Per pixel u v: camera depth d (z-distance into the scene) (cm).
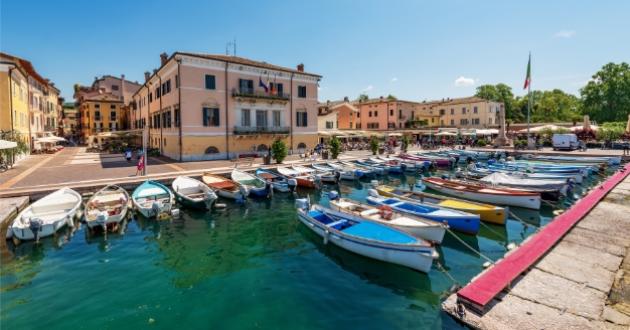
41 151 4341
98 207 1418
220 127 3353
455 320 642
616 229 1096
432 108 7525
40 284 879
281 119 3794
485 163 2877
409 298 809
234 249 1133
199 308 766
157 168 2592
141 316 734
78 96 8238
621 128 4441
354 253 1048
